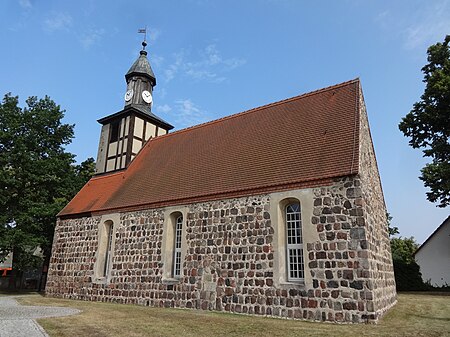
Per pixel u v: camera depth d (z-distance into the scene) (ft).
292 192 45.80
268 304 43.75
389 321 37.76
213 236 51.57
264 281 44.98
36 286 111.45
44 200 92.73
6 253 87.71
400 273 93.15
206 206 53.78
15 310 43.68
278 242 45.24
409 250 172.65
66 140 101.35
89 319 37.45
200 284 50.75
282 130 57.67
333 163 45.27
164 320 37.99
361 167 43.98
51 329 30.58
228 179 54.80
